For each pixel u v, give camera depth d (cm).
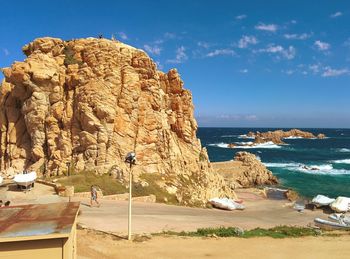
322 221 3231
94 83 4056
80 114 4009
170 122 4875
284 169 8488
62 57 4269
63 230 921
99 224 2273
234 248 1914
